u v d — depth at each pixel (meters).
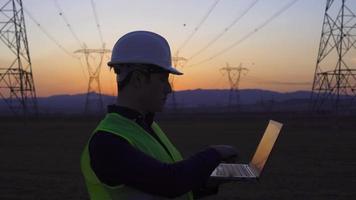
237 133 47.84
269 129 3.59
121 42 3.05
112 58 3.05
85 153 2.95
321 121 64.56
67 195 16.38
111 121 2.89
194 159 2.76
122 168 2.68
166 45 3.10
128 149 2.73
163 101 3.07
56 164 24.81
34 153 30.53
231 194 16.09
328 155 28.33
